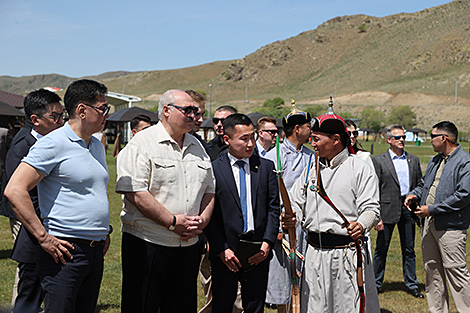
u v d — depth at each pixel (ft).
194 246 13.96
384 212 22.25
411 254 22.68
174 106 13.29
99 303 19.72
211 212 13.96
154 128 13.64
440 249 18.19
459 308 18.04
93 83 12.19
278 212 14.64
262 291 14.24
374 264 22.82
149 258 13.10
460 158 17.84
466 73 506.89
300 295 14.56
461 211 17.72
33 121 14.67
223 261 14.06
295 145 18.52
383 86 557.74
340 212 13.51
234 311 17.58
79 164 11.95
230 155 14.56
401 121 371.56
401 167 22.57
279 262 16.83
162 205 13.08
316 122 13.75
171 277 13.74
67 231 11.84
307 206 14.12
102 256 12.71
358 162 13.84
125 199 13.50
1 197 16.37
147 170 13.03
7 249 27.27
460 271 17.89
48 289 11.78
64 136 11.95
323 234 13.79
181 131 13.44
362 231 12.91
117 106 217.36
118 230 33.78
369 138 343.87
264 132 18.53
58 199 11.87
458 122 384.27
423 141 299.38
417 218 19.72
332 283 13.66
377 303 14.03
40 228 11.43
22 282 13.82
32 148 11.78
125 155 13.08
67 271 11.75
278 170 14.51
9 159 14.92
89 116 12.03
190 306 13.97
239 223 14.05
